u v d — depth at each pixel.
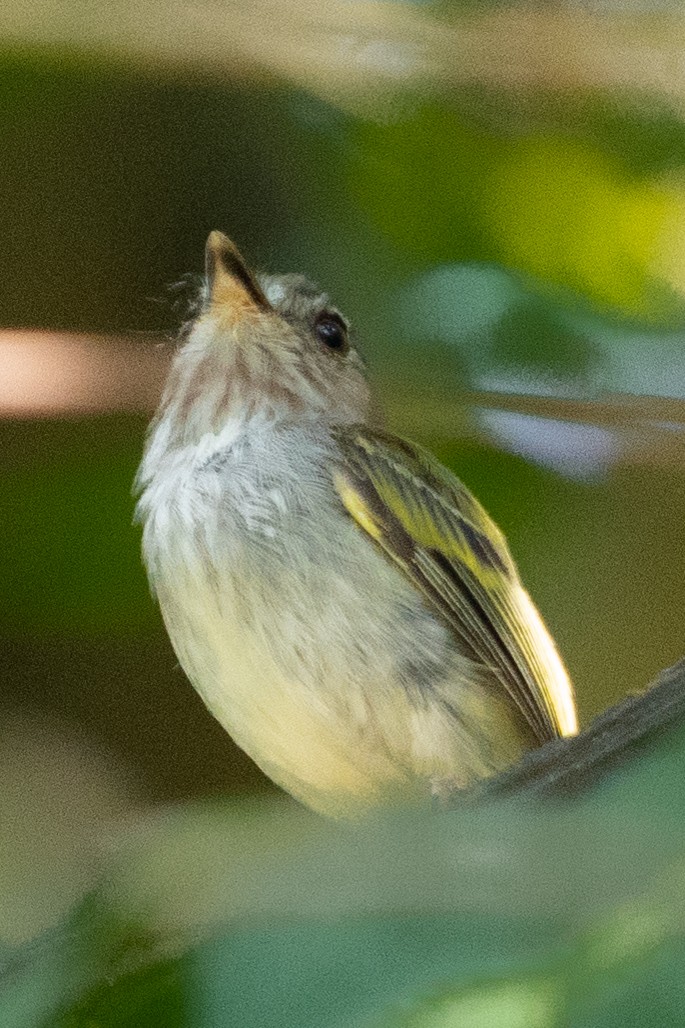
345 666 2.19
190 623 2.19
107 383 2.20
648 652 2.22
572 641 2.22
